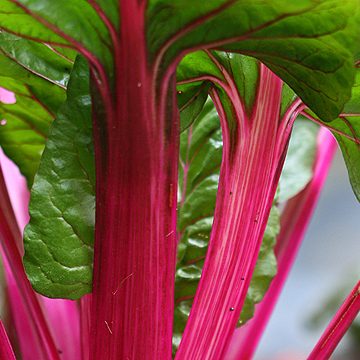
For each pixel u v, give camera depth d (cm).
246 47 42
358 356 70
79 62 43
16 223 51
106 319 42
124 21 41
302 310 85
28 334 54
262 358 81
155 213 42
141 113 41
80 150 43
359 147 48
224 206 45
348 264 87
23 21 41
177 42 41
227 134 45
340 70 41
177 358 45
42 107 50
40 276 44
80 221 44
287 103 45
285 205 60
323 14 40
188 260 54
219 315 45
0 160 57
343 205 91
